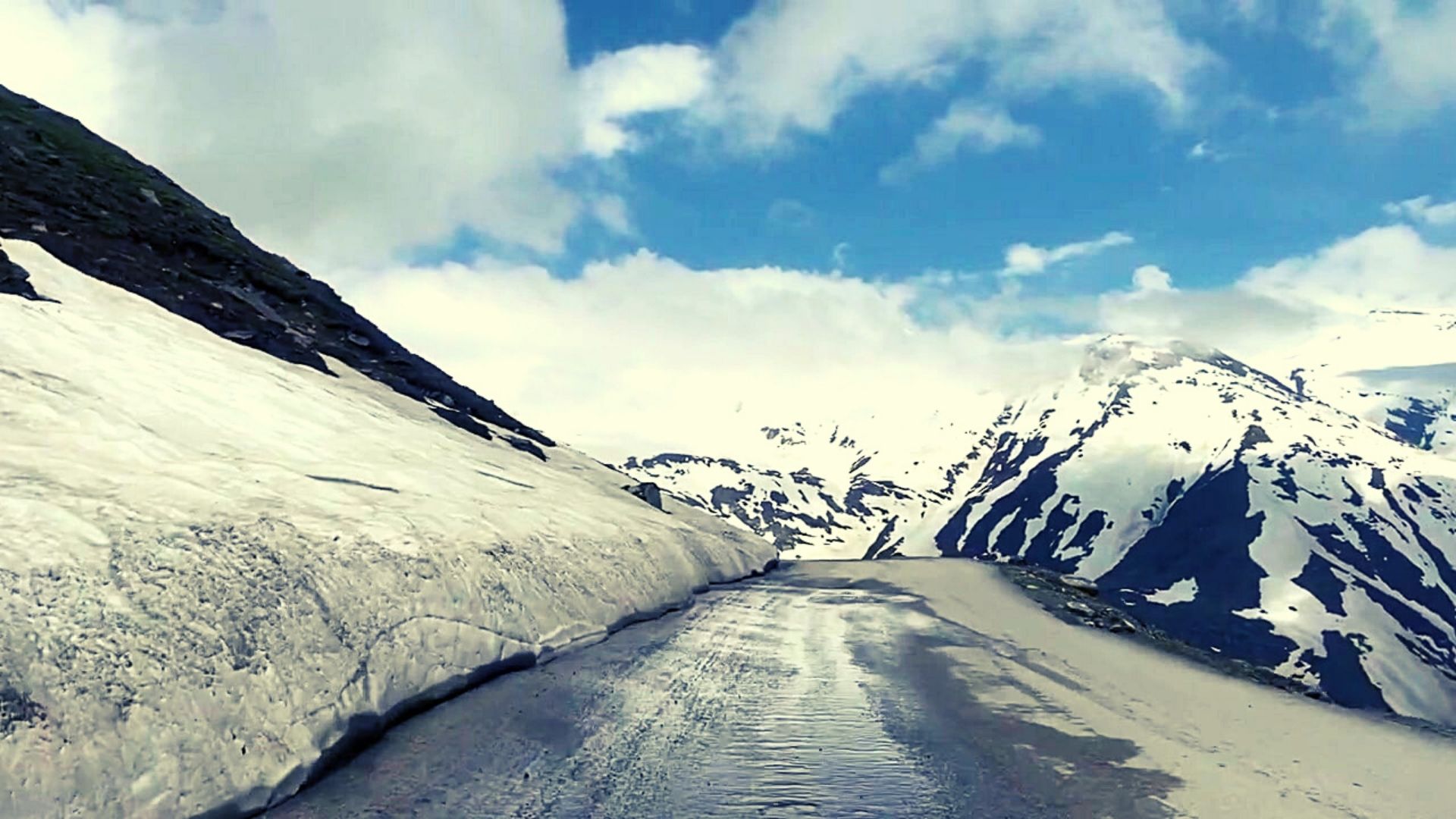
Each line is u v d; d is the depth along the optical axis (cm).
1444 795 721
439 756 747
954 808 665
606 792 679
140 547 729
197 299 2288
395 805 636
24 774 502
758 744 827
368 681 823
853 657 1323
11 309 1310
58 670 568
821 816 642
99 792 532
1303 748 864
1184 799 695
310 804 636
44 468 808
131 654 623
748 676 1152
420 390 3030
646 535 2230
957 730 901
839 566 3806
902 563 3831
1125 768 776
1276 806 682
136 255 2294
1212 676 1290
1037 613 1991
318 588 857
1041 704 1029
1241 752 842
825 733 873
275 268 3250
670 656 1265
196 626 692
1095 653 1445
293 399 1764
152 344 1572
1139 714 988
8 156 2473
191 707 629
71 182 2570
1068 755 816
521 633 1153
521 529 1505
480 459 2270
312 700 738
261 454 1232
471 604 1085
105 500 779
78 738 543
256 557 824
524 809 634
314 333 2814
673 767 746
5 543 636
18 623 574
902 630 1636
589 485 3003
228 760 622
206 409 1337
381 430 1942
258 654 723
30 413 963
